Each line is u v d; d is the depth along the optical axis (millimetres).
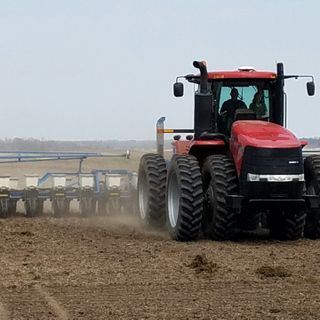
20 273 15477
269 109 21953
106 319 11977
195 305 12914
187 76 22281
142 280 14898
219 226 20047
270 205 19766
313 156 21344
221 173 20094
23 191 26453
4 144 79375
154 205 22531
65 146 84250
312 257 17688
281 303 13102
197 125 21328
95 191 27031
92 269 15938
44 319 11961
